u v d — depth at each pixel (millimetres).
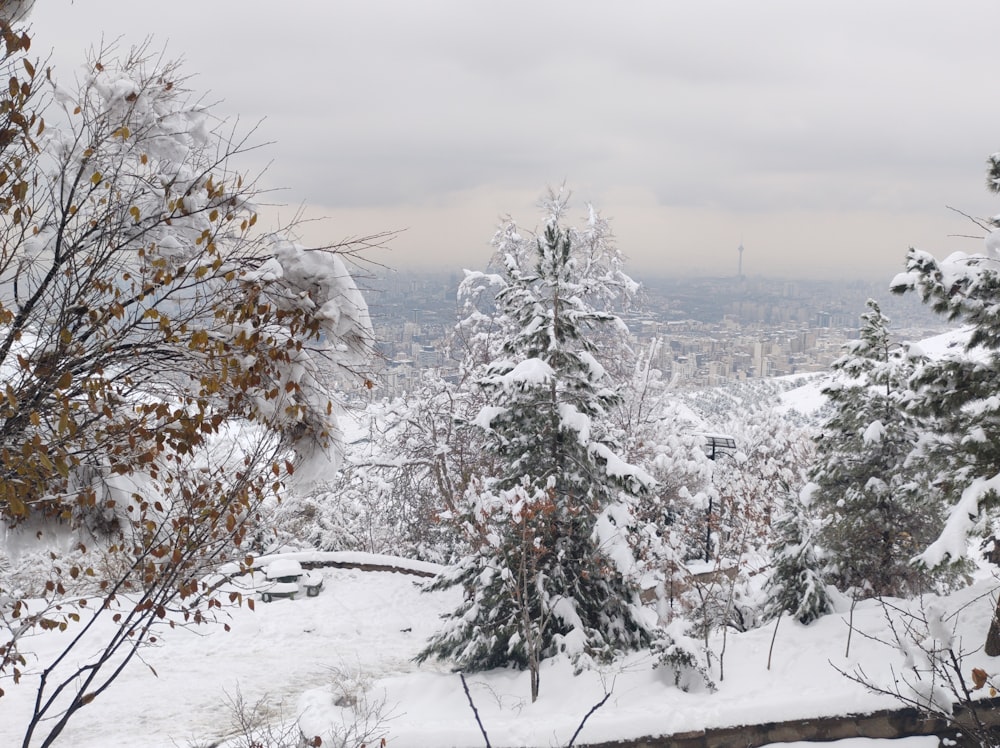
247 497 7008
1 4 5910
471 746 13602
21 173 6191
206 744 13992
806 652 16594
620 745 13797
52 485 7094
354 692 15672
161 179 6852
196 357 6738
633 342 32344
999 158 14812
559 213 30891
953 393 15758
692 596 19297
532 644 15602
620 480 17047
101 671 17828
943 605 17781
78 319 6527
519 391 17156
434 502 31312
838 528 21312
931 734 14156
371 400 7887
